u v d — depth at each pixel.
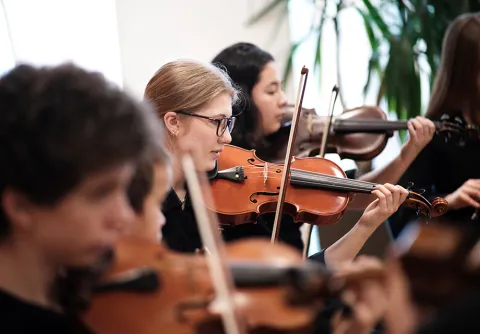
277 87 3.20
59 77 1.20
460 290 1.08
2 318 1.30
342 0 4.29
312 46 4.52
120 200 1.22
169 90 2.42
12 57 3.82
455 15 4.28
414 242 1.11
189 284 1.45
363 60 4.62
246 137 3.16
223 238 2.69
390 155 4.49
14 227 1.27
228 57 3.21
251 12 4.29
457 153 3.27
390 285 1.24
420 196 2.62
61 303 1.35
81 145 1.14
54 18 3.87
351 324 1.40
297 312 1.46
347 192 2.71
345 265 1.43
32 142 1.14
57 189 1.16
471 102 3.25
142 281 1.41
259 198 2.66
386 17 4.46
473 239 1.09
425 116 3.38
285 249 1.59
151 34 4.14
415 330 1.11
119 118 1.18
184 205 2.38
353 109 3.43
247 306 1.46
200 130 2.41
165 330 1.39
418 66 4.27
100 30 3.96
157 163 1.42
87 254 1.25
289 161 2.69
